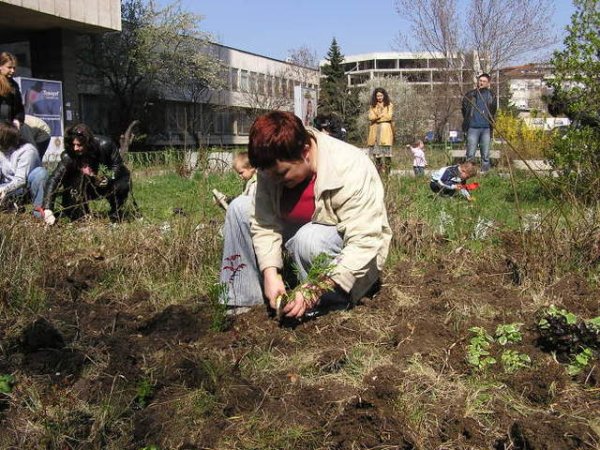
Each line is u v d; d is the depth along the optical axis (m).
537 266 3.88
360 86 37.66
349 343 2.93
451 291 3.62
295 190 3.07
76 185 5.64
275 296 3.00
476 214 5.14
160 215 6.01
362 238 2.93
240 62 46.88
